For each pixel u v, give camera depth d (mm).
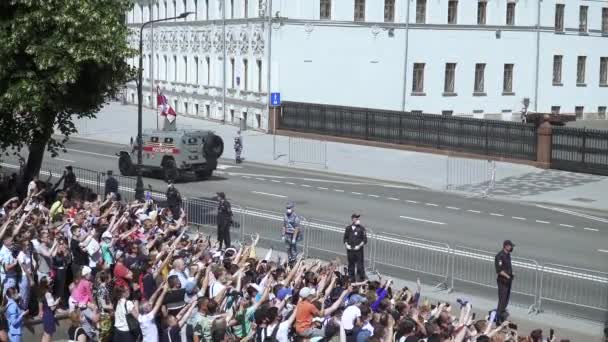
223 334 21047
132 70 46562
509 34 110000
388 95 102312
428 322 21922
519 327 31234
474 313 31234
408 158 81562
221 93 109688
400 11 102000
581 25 117625
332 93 99812
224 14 107250
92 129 106125
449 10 105562
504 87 110750
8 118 45094
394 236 41312
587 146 72750
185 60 120062
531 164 75812
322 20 98062
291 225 40969
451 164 76875
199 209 47125
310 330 22953
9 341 24047
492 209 58562
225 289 23328
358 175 73438
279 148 88688
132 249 28188
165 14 124562
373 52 100938
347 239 37125
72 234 29406
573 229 51656
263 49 98812
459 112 106938
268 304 22859
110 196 37688
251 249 31297
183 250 28719
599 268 40406
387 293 27000
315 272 28219
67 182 50188
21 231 28391
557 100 116000
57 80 41594
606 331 26078
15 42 41344
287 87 98250
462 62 106562
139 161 56281
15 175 49250
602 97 121062
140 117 58219
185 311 22516
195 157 67125
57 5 41500
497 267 32156
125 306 22641
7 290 24203
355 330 22547
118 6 44375
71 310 23391
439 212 56594
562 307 33750
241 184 66938
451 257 37312
